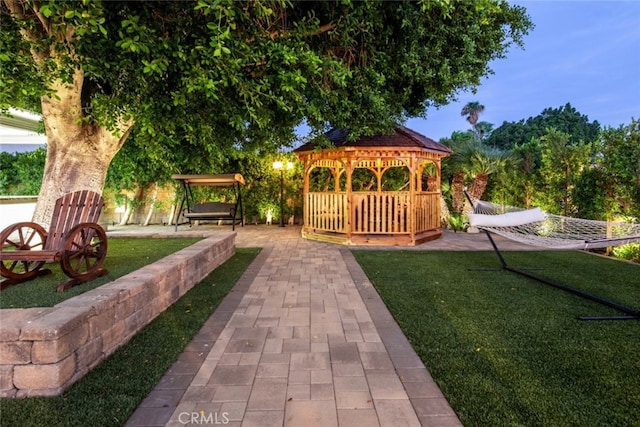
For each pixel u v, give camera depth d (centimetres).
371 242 818
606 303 366
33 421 183
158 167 1077
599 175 723
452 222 1113
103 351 251
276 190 1249
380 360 254
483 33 616
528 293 419
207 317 343
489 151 1075
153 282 333
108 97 440
